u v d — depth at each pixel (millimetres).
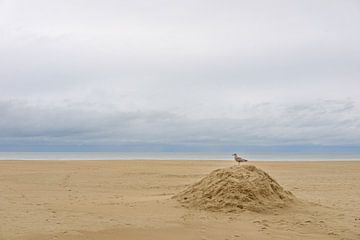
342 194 20016
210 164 45031
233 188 14156
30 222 11188
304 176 31141
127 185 23578
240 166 15430
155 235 10086
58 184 23906
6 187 21766
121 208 13938
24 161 48781
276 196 14539
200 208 13805
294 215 13258
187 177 28828
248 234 10609
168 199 15586
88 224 10969
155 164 43938
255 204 13711
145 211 13336
